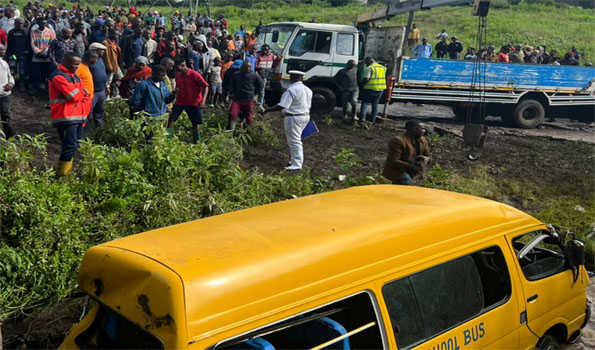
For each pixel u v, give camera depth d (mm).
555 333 4273
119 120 8398
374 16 15984
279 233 2910
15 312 4297
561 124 17906
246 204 6918
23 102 11234
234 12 38594
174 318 2219
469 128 12672
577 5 37312
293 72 8898
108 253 2633
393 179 6742
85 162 6055
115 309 2496
